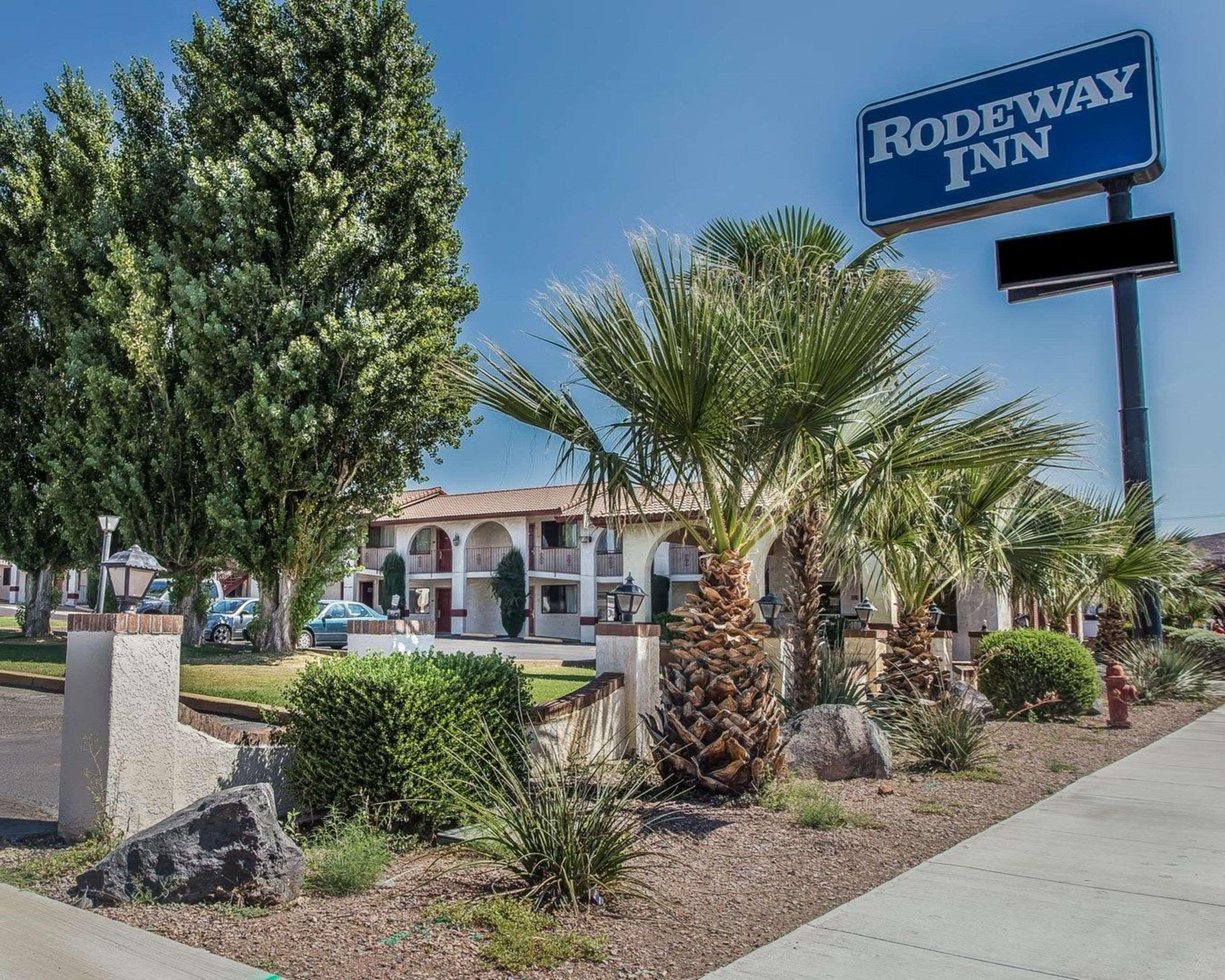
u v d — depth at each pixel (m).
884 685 12.35
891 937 4.56
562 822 5.14
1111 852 6.23
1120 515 15.70
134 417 18.31
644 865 5.65
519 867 5.18
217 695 12.09
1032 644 13.58
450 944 4.34
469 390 7.62
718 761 7.39
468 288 20.91
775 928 4.70
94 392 18.14
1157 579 16.48
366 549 45.44
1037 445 7.41
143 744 5.96
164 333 17.91
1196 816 7.32
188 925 4.55
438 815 6.32
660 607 37.69
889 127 16.64
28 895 4.94
